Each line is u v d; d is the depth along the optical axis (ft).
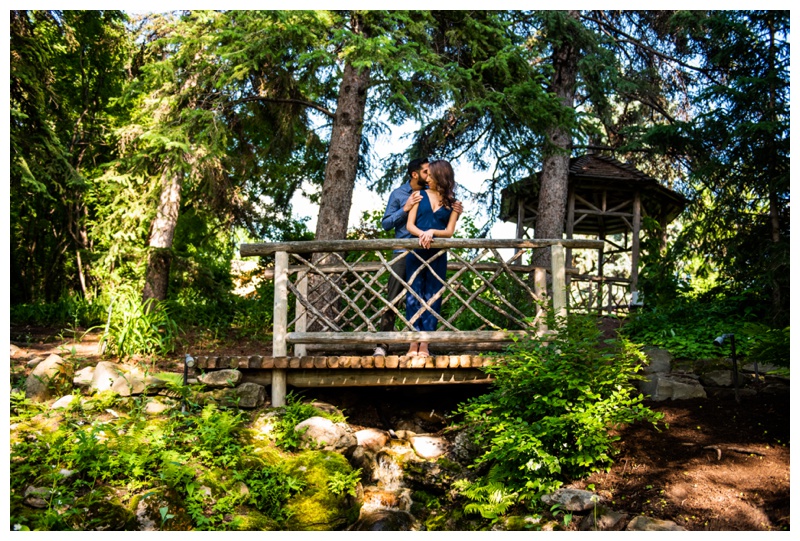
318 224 24.44
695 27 33.68
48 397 15.55
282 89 28.43
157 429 13.76
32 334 23.79
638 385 16.48
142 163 28.40
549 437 13.08
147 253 29.76
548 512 12.21
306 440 14.51
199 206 35.42
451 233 16.66
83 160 41.91
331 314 22.53
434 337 16.01
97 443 12.55
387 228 17.38
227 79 23.43
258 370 16.46
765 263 22.36
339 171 24.53
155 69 24.91
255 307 31.19
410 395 17.67
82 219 38.11
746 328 14.84
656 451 13.28
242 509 12.25
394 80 21.57
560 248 16.43
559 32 31.73
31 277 43.57
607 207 39.27
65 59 39.86
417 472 14.52
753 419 13.97
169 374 16.14
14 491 11.27
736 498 11.32
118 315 19.58
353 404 17.21
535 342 14.55
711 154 28.09
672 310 21.74
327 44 21.67
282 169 35.53
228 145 31.68
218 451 13.50
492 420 13.89
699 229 26.17
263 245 16.66
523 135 26.99
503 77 26.14
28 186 23.99
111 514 11.18
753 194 24.26
